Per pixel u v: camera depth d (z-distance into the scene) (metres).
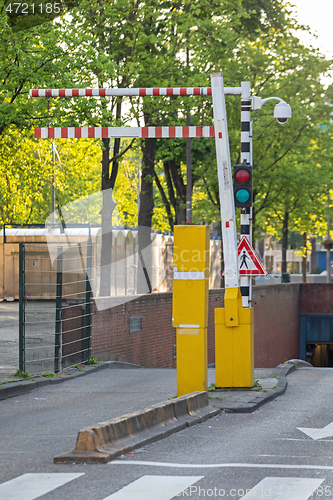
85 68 29.48
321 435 12.35
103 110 28.75
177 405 13.45
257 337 43.94
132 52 32.72
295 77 42.03
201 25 34.12
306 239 64.56
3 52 27.30
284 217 59.19
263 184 43.88
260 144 42.41
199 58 36.72
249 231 18.66
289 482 8.84
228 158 17.84
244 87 18.56
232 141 40.56
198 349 15.73
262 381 19.84
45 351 20.95
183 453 10.63
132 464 9.84
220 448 11.06
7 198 52.81
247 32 42.16
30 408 15.64
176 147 40.84
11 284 44.97
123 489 8.46
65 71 28.30
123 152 33.47
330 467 9.72
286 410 15.51
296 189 45.78
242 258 18.61
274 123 41.62
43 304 20.89
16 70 27.22
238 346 18.05
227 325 18.02
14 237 44.91
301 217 56.34
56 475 9.20
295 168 44.50
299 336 57.03
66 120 28.75
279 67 42.28
